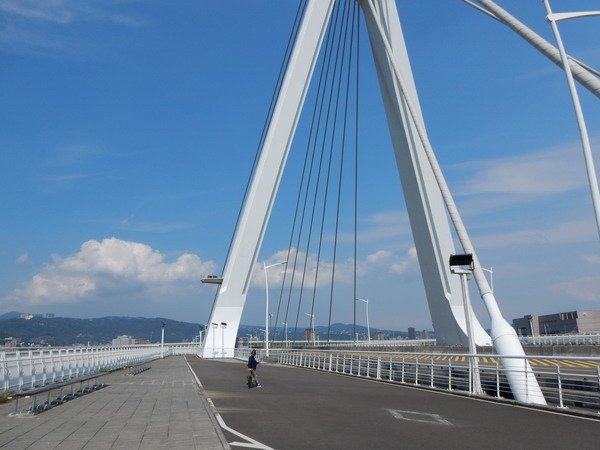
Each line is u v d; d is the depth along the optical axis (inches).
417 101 1579.7
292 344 3070.9
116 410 547.2
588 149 621.0
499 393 673.6
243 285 2347.4
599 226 601.0
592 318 3624.5
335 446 372.8
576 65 726.5
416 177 1592.0
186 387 835.4
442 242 1592.0
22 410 535.2
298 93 2031.3
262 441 390.6
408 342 3213.6
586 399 578.6
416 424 471.2
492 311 734.5
